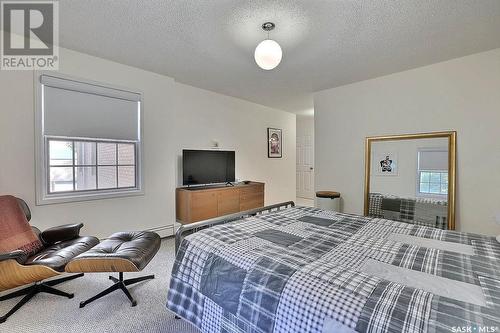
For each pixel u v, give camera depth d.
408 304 0.89
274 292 1.08
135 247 1.89
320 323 0.93
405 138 3.12
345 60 2.78
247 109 4.95
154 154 3.34
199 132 4.13
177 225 3.64
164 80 3.41
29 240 1.95
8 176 2.27
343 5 1.79
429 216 2.93
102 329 1.61
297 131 7.18
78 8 1.87
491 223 2.59
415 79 3.04
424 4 1.77
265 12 1.90
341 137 3.75
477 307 0.88
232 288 1.22
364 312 0.88
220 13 1.92
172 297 1.48
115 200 2.99
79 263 1.68
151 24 2.09
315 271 1.13
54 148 2.58
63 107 2.58
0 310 1.78
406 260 1.29
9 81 2.27
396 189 3.21
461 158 2.74
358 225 1.92
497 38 2.28
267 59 1.85
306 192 7.00
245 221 1.99
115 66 2.93
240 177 4.88
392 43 2.38
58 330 1.60
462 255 1.35
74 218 2.67
